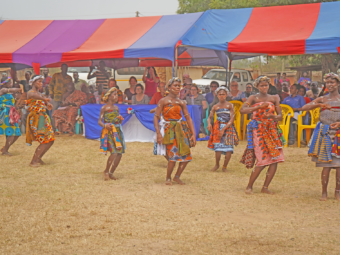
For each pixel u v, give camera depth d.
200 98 11.59
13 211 4.85
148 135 11.20
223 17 11.86
